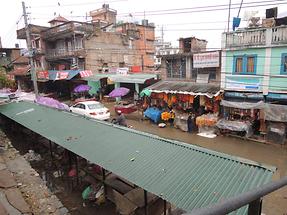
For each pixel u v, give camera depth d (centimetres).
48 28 3597
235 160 638
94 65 3344
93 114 1953
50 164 1302
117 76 2908
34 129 1276
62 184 1111
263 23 1619
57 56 3497
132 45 3756
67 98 3503
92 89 3073
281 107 1454
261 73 1594
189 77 2116
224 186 559
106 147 879
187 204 539
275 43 1500
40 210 727
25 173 939
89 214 886
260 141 1566
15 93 2686
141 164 720
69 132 1118
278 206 903
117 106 2419
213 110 1830
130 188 881
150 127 2030
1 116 2072
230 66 1727
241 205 135
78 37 3294
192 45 2231
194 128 1895
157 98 2159
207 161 663
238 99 1733
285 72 1504
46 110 1628
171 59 2214
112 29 3784
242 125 1606
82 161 1174
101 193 935
